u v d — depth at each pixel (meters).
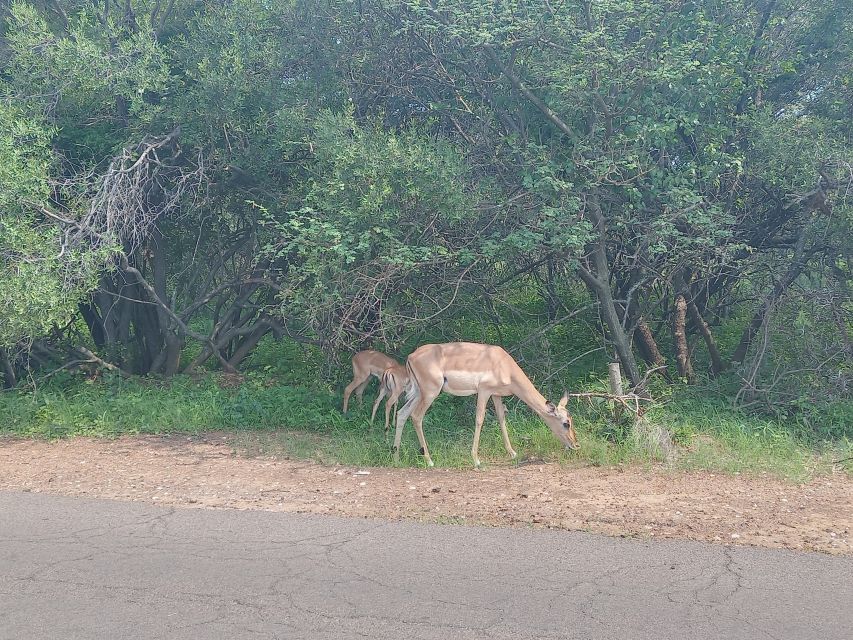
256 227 12.38
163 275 13.27
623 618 4.26
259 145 11.23
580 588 4.67
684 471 7.77
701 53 9.95
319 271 8.98
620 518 6.11
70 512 6.36
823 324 10.34
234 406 10.69
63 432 9.82
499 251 9.78
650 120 9.16
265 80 11.10
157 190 12.05
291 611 4.38
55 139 11.33
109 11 12.21
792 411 10.09
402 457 8.52
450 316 10.67
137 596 4.60
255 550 5.38
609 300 10.43
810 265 10.83
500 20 9.23
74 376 12.90
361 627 4.17
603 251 10.36
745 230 10.93
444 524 5.98
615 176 9.84
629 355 10.45
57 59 10.27
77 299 9.66
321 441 9.50
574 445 8.41
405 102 11.51
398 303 10.20
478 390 8.42
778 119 10.62
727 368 11.87
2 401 10.94
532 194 9.66
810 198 9.83
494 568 5.01
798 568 4.99
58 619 4.30
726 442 8.80
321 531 5.80
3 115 9.65
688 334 12.92
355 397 11.57
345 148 9.03
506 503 6.60
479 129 10.70
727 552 5.29
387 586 4.72
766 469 7.78
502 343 11.63
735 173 10.17
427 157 9.05
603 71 9.16
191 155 11.74
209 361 14.62
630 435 8.64
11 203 9.23
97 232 9.89
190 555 5.29
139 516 6.24
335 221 9.09
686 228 9.98
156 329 14.21
